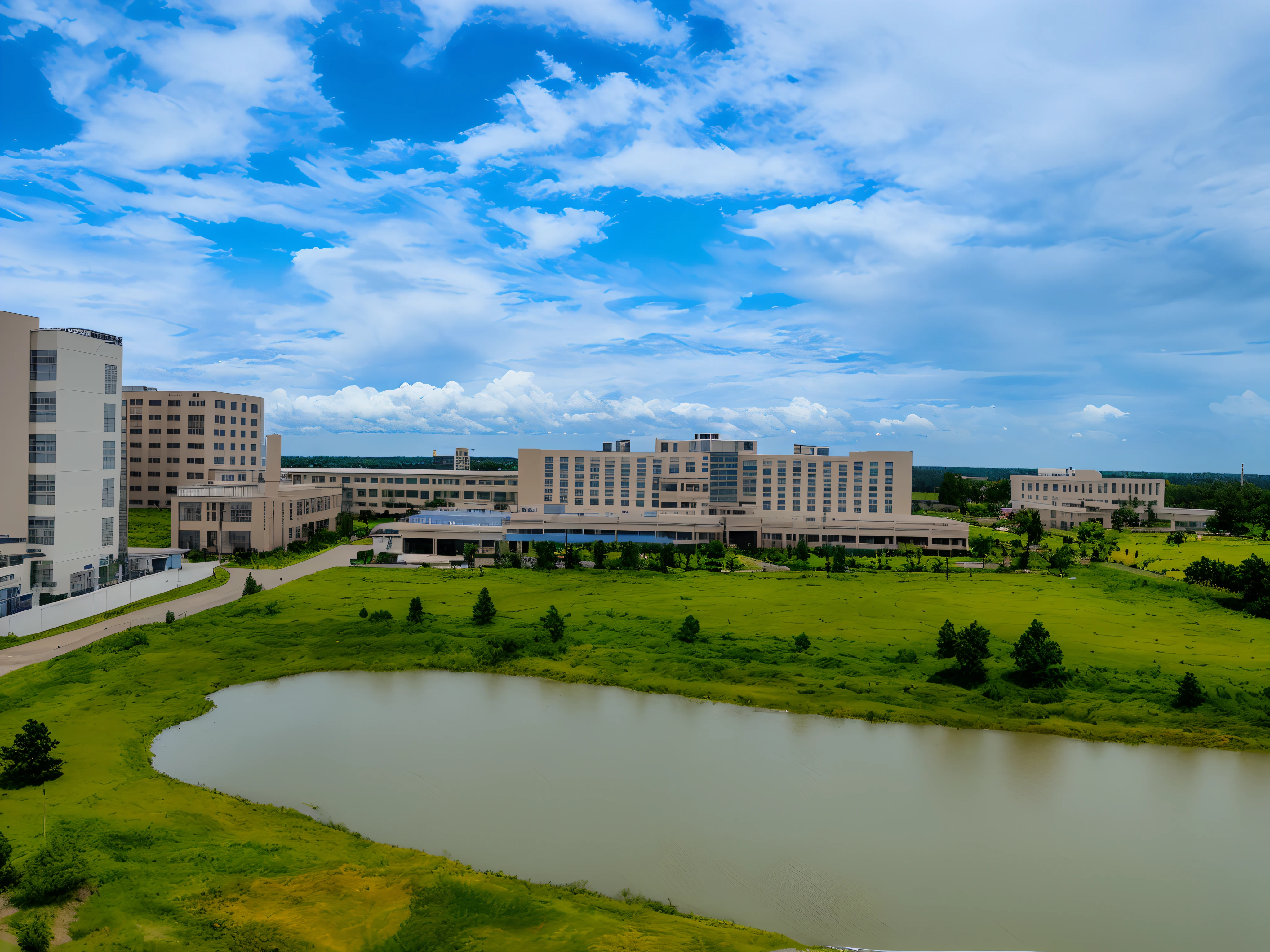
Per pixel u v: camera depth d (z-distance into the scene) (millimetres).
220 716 54344
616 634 73750
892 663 65438
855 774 46844
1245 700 55750
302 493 136000
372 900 31156
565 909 31406
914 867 36812
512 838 38656
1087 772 47312
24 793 39938
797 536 142000
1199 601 91375
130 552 112312
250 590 87875
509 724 53969
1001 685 59250
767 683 61781
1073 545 136875
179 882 31609
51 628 74500
